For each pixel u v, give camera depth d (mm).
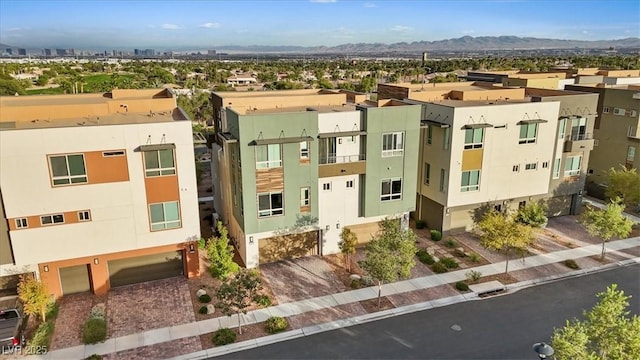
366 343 20156
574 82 47594
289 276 26250
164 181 23453
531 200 34156
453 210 31922
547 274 26750
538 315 22500
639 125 37375
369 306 23172
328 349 19719
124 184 22703
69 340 20094
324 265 27688
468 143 30328
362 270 27078
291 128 25312
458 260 28562
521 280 26016
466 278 26156
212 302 23234
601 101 40375
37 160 20906
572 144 33750
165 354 19266
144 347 19688
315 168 26547
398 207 29344
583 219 29062
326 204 28016
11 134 20219
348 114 26766
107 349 19500
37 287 20188
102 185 22328
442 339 20469
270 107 31750
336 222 28641
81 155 21609
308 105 32750
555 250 30031
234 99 30672
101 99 33156
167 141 22984
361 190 28625
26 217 21375
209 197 40531
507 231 25422
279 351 19562
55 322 21328
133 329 20938
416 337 20609
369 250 23406
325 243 28766
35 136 20609
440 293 24531
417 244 30953
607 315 14289
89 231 22688
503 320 22031
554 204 35781
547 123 32250
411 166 28812
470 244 31062
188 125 23156
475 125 29594
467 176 31016
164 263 25391
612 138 39656
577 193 36062
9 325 19516
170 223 24219
